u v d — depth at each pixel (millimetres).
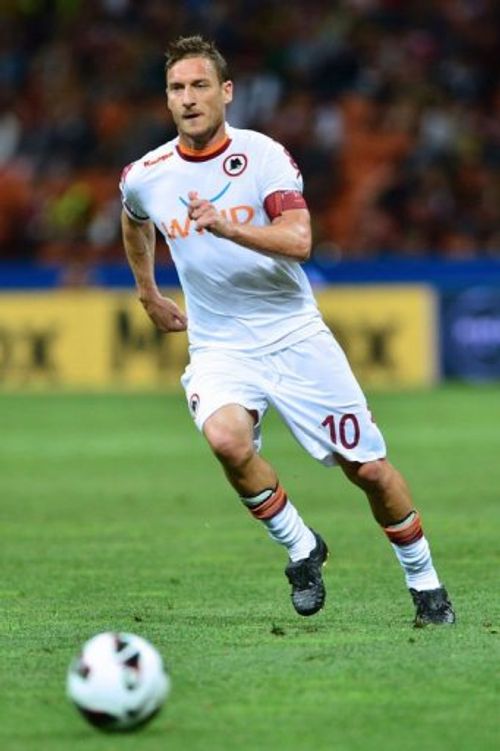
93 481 53125
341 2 111438
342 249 98938
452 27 109938
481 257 92188
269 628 27391
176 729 20516
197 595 31500
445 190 99500
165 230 27234
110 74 112625
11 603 30672
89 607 30094
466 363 89312
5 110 112688
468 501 46906
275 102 106188
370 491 27297
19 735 20266
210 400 26781
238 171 26578
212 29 111625
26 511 45906
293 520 27203
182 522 43344
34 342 92438
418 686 22719
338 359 27125
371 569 34750
